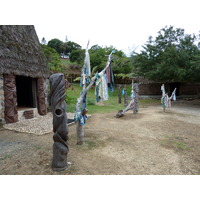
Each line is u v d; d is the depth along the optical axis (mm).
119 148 4129
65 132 3047
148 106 13172
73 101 13305
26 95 11531
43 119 7840
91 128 6062
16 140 4852
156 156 3691
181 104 14195
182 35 14250
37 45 9117
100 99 4879
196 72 12242
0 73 6289
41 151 3967
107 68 5066
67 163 3271
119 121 7379
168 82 17109
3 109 6527
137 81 20703
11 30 7176
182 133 5582
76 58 27969
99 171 3020
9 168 3139
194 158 3631
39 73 8492
